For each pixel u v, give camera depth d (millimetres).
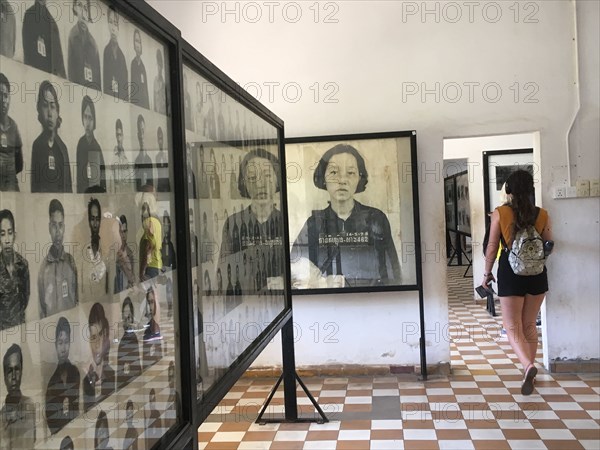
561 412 4352
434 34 5457
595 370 5320
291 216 5465
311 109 5574
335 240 5426
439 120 5461
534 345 4859
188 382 1927
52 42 1263
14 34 1142
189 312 1936
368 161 5402
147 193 1720
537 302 4848
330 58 5551
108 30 1513
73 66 1343
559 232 5375
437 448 3803
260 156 3488
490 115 5418
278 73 5594
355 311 5598
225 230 2674
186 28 5656
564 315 5375
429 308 5492
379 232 5391
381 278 5395
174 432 1832
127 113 1611
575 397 4676
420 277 5297
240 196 2982
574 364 5336
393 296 5559
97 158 1438
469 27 5422
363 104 5531
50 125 1249
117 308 1519
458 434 4020
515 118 5391
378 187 5395
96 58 1447
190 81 2217
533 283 4766
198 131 2316
